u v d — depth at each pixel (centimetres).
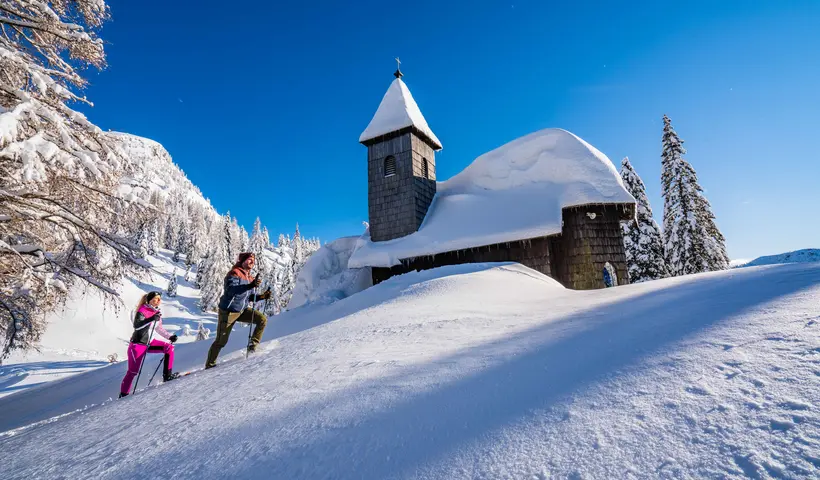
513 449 136
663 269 2167
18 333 717
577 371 200
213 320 5197
